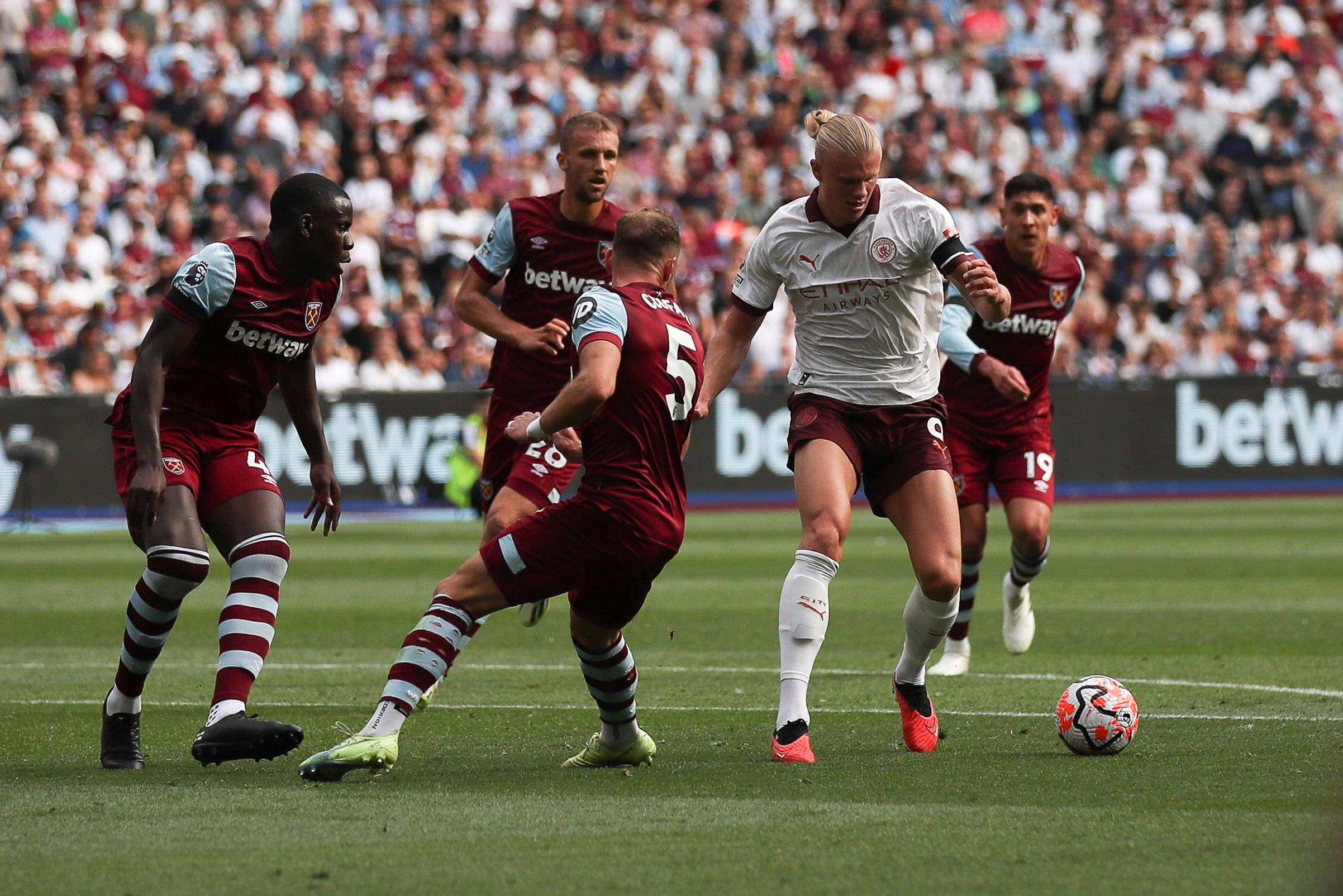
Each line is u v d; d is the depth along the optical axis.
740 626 33.28
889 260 19.34
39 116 76.38
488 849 13.22
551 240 24.80
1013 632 28.30
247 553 17.84
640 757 17.75
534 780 16.73
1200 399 76.06
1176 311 85.12
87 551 53.34
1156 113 94.69
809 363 19.97
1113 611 35.34
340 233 18.06
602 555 16.84
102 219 74.56
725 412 71.62
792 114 88.19
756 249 20.09
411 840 13.57
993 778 16.56
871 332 19.55
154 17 84.12
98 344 67.50
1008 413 27.72
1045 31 98.44
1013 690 24.23
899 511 19.33
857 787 16.11
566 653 29.58
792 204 19.97
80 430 64.25
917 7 98.25
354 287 73.94
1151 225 88.00
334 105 82.81
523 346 23.88
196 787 16.31
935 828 13.89
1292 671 25.58
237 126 78.75
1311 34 99.25
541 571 16.86
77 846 13.39
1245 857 12.69
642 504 16.91
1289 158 92.38
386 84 84.00
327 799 15.55
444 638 16.81
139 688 17.95
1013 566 27.94
